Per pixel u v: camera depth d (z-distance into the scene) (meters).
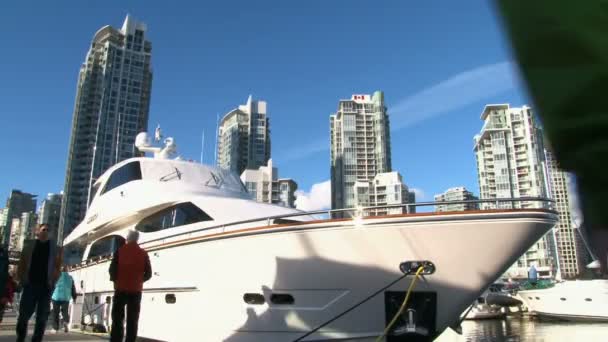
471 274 6.38
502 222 6.23
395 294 6.57
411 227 6.41
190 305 7.95
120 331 6.17
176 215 9.14
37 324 6.23
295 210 9.45
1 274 6.86
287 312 6.93
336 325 6.73
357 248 6.61
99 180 12.90
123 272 6.29
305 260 6.83
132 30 90.31
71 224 76.19
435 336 6.59
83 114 82.56
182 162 11.24
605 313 22.91
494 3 0.73
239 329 7.23
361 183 86.50
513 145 94.62
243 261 7.31
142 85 88.56
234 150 106.94
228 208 8.88
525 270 70.56
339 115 126.50
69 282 10.56
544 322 26.34
